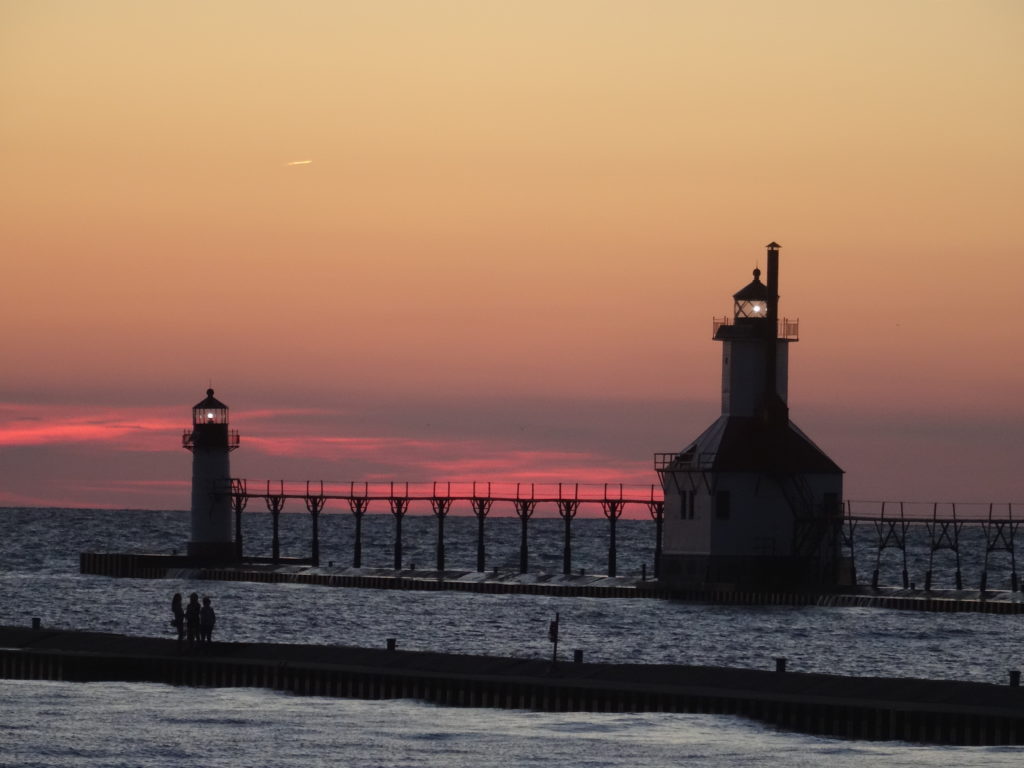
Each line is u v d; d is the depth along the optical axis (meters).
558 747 179.00
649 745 178.88
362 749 179.50
